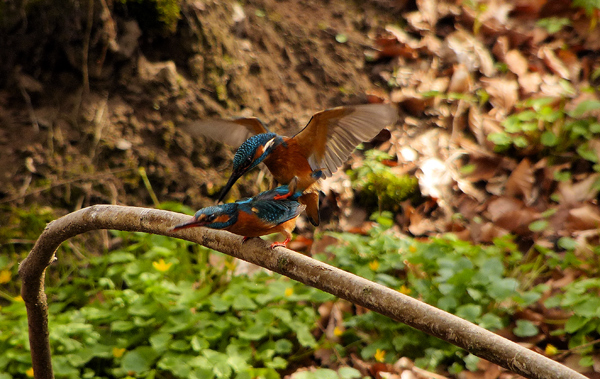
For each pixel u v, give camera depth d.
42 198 9.47
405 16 12.41
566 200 9.54
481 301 8.03
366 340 8.27
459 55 11.70
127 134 10.06
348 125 6.13
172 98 10.32
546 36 11.91
